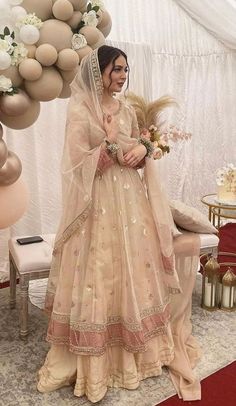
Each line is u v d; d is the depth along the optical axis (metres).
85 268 1.92
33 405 1.92
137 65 4.08
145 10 4.12
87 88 1.88
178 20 4.38
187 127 4.70
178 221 2.53
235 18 4.51
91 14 2.18
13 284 2.79
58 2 2.05
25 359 2.28
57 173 3.79
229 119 4.98
